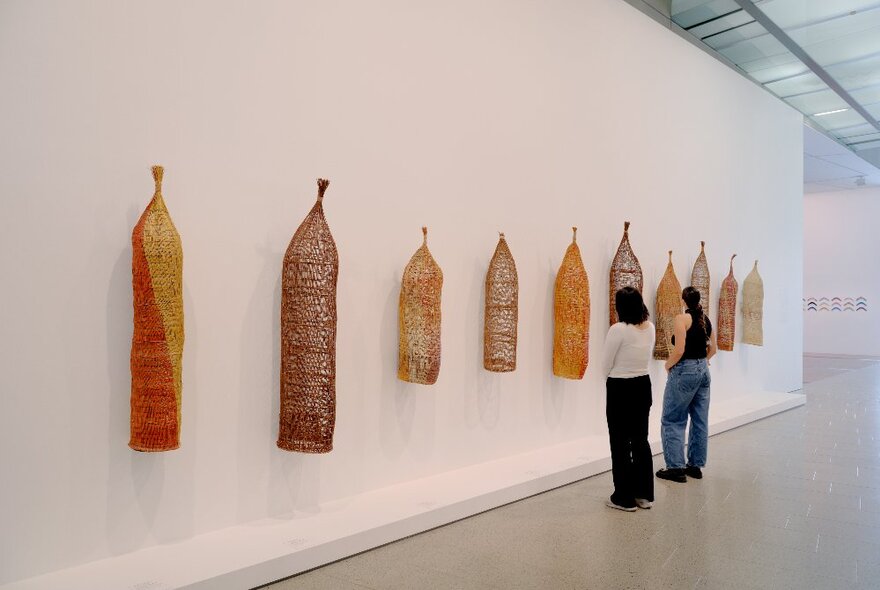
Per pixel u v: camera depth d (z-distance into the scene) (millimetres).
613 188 5461
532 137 4730
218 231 3080
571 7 5078
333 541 2973
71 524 2650
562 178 4973
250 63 3193
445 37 4129
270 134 3266
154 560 2721
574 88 5094
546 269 4832
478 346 4344
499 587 2719
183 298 2963
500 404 4500
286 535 3021
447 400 4148
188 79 2979
